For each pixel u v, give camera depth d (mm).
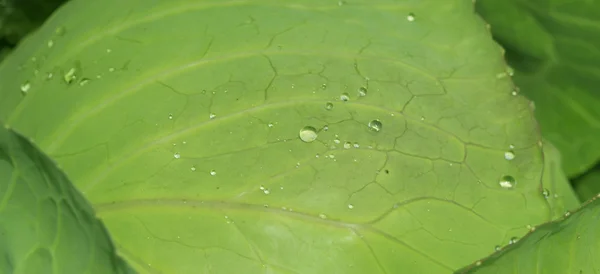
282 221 355
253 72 375
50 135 375
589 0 459
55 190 338
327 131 365
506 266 344
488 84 397
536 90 515
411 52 396
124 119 370
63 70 389
